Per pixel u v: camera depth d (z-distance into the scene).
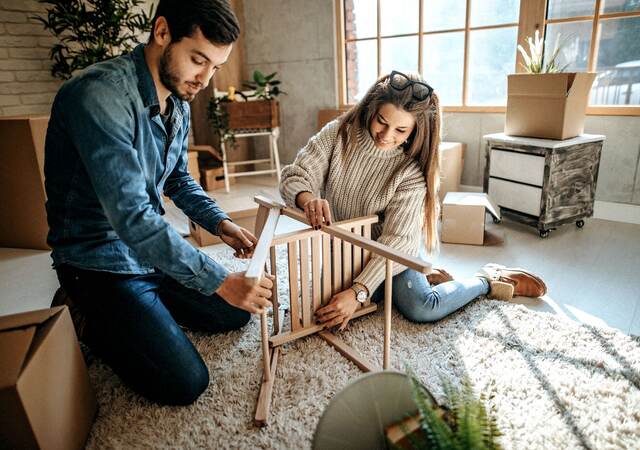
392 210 1.52
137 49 1.12
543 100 2.53
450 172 3.08
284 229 2.75
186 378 1.22
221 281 1.06
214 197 3.61
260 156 4.61
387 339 1.19
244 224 2.64
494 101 3.41
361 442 0.78
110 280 1.24
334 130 1.58
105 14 3.07
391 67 3.68
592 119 2.79
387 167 1.53
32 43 3.27
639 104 2.73
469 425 0.61
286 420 1.18
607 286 1.95
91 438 1.15
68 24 3.04
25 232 2.61
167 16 0.98
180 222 3.03
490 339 1.51
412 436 0.68
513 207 2.71
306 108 4.20
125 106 1.06
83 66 3.11
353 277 1.51
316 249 1.40
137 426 1.18
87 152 1.00
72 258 1.21
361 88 3.92
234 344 1.53
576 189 2.58
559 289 1.93
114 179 1.00
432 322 1.63
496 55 3.29
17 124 2.42
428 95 1.32
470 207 2.43
